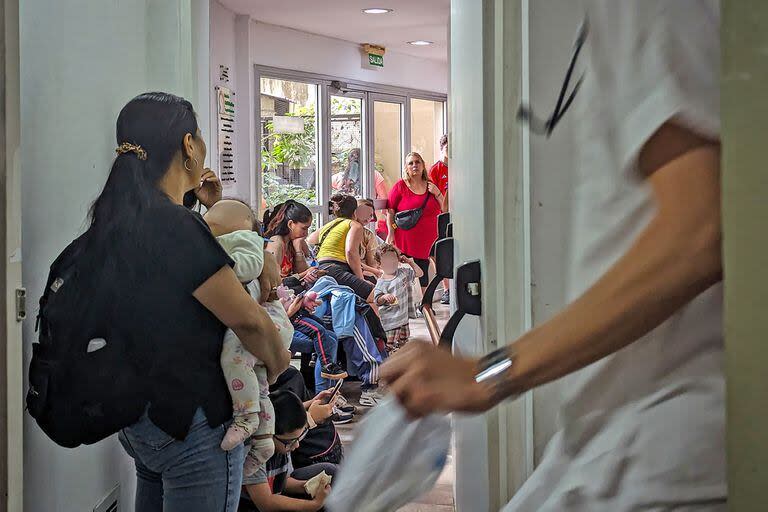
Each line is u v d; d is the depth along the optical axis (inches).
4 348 62.6
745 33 13.6
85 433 71.6
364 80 373.4
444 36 352.8
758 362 13.9
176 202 76.7
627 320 23.2
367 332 210.5
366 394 209.0
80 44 88.4
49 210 81.4
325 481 103.8
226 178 282.8
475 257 77.4
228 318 73.4
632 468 30.0
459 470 101.7
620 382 30.5
